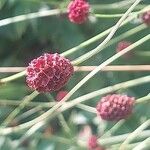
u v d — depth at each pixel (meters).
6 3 0.37
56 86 0.19
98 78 0.36
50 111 0.23
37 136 0.30
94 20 0.33
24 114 0.33
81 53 0.36
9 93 0.34
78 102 0.24
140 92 0.35
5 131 0.26
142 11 0.24
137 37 0.35
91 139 0.27
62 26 0.38
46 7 0.36
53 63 0.19
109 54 0.35
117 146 0.27
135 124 0.33
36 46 0.40
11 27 0.39
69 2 0.28
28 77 0.19
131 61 0.35
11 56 0.41
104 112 0.24
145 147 0.26
